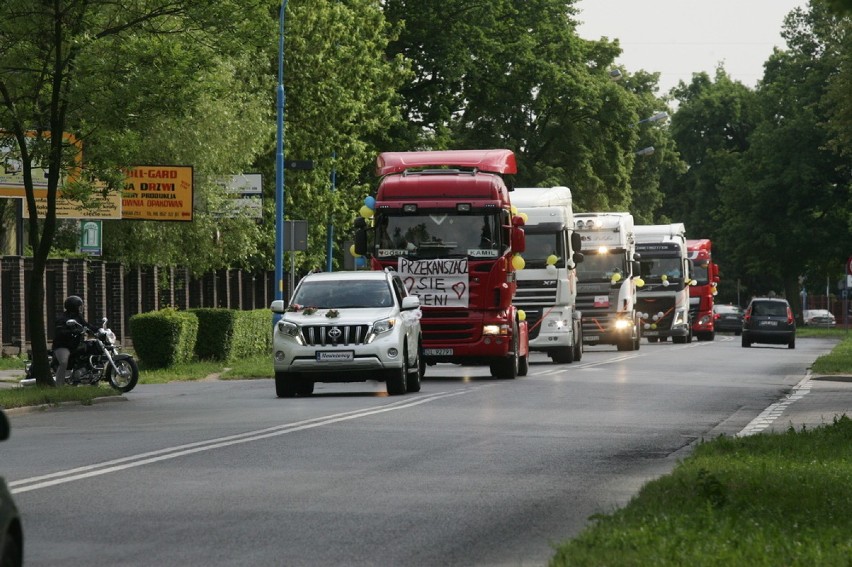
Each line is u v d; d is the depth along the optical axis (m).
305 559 22.89
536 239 100.00
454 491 31.38
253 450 40.19
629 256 130.25
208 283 144.50
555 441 42.91
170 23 73.62
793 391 70.44
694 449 39.28
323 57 137.88
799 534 23.03
